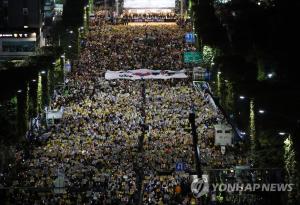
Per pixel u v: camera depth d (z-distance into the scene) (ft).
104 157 639.76
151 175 579.89
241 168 504.43
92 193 525.34
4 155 614.75
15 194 517.96
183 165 599.98
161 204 513.86
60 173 550.77
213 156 642.22
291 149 507.71
